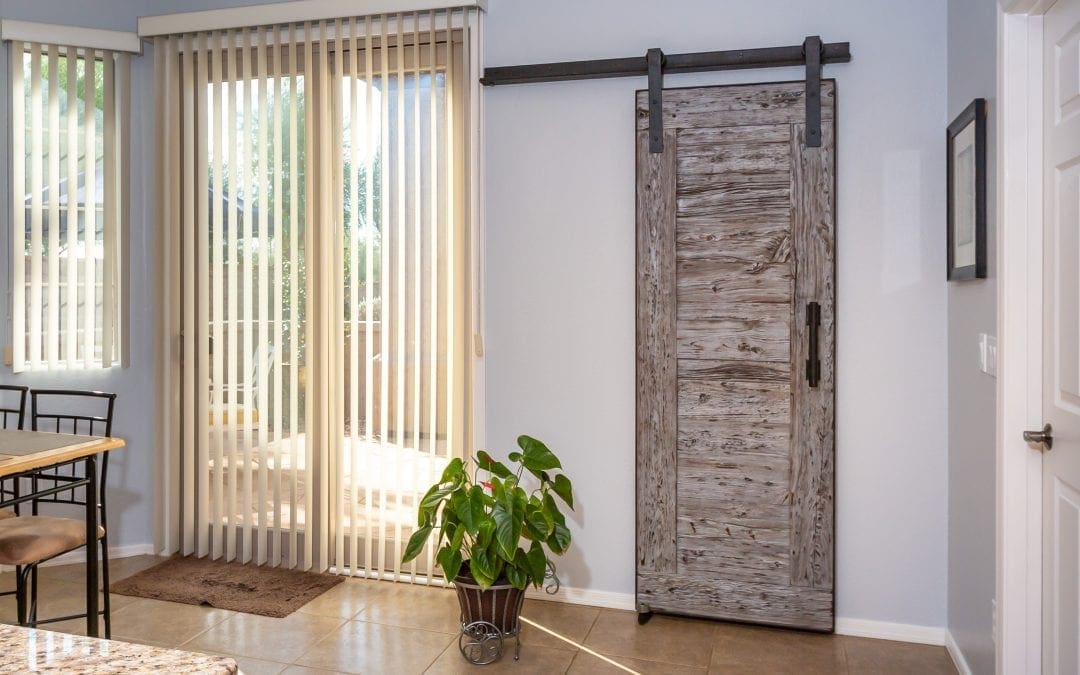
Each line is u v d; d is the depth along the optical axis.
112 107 3.78
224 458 3.81
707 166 3.07
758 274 3.03
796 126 2.98
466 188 3.39
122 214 3.80
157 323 3.82
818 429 2.99
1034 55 2.15
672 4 3.17
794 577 3.03
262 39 3.66
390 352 3.53
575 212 3.28
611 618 3.19
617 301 3.25
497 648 2.88
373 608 3.26
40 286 3.68
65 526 2.71
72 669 0.77
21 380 3.70
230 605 3.26
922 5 2.92
